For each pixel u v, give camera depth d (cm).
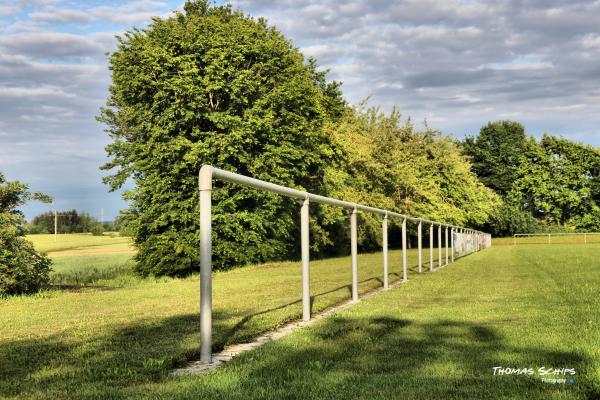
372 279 1464
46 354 554
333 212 3328
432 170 4928
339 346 545
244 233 2448
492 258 2475
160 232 2467
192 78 2323
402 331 623
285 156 2577
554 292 988
